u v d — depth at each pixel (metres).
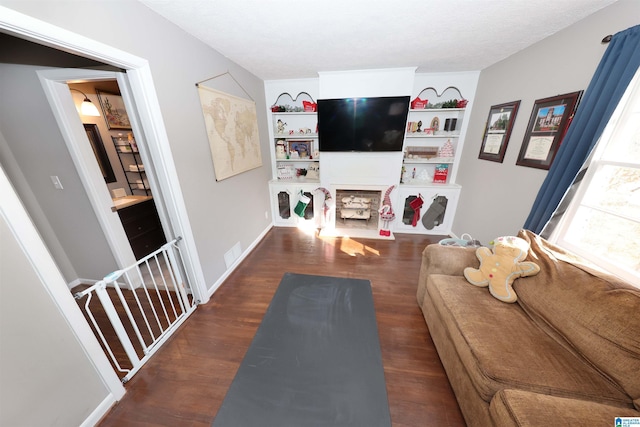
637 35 1.25
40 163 1.94
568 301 1.23
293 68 2.86
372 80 2.96
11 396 0.96
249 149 2.96
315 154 3.76
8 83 1.70
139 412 1.30
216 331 1.85
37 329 1.03
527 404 0.86
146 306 2.14
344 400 1.23
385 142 3.16
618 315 1.05
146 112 1.53
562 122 1.75
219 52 2.28
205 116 2.08
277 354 1.49
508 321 1.32
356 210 3.89
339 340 1.59
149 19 1.50
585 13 1.60
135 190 3.04
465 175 3.21
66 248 2.28
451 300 1.50
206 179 2.15
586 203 1.58
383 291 2.28
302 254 3.03
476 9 1.60
